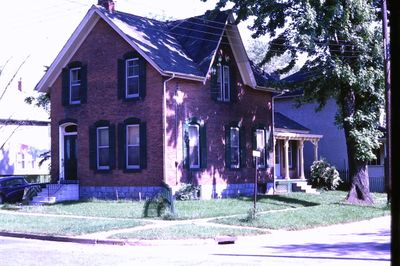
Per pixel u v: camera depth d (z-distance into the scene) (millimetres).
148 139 25266
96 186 27109
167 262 11227
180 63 25922
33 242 15383
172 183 24953
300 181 33094
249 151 29797
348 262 11039
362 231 17062
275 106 41156
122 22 26828
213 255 12383
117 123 26422
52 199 26500
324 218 19594
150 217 19688
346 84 24641
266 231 16516
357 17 22938
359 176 25344
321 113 38344
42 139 44031
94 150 27266
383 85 24062
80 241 15008
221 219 18625
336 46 24016
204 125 26891
